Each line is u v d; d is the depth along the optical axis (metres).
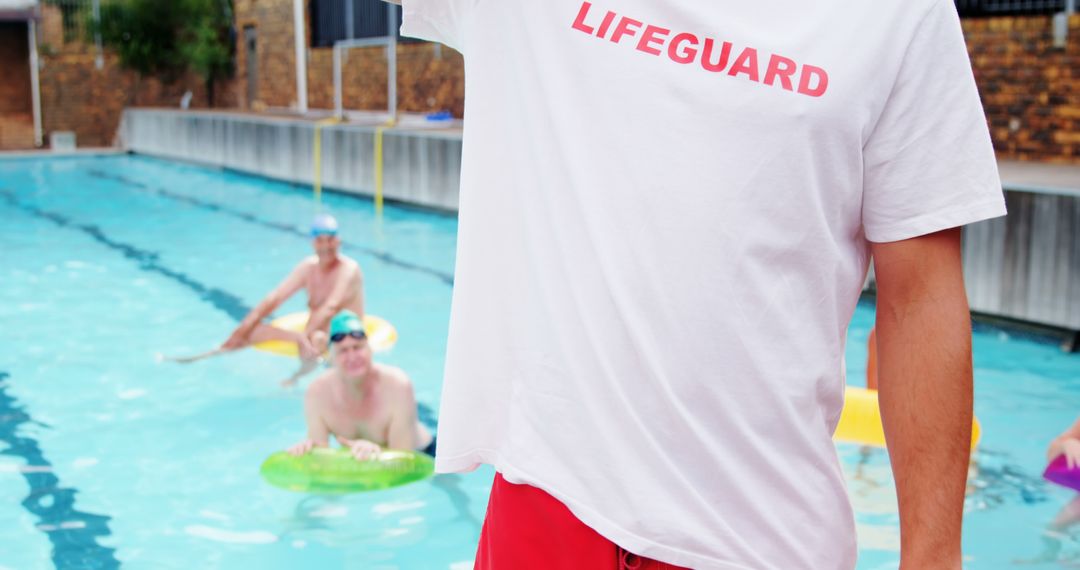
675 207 1.01
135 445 4.67
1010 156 9.04
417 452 4.53
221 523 3.85
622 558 1.05
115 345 6.38
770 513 1.05
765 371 1.02
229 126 17.72
